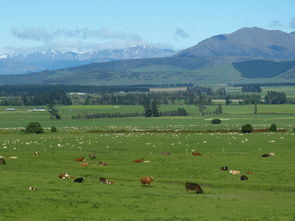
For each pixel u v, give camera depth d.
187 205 57.47
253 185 72.88
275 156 98.69
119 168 88.56
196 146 120.44
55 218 49.44
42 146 120.25
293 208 56.88
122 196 61.59
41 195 60.03
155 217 50.72
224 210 55.09
